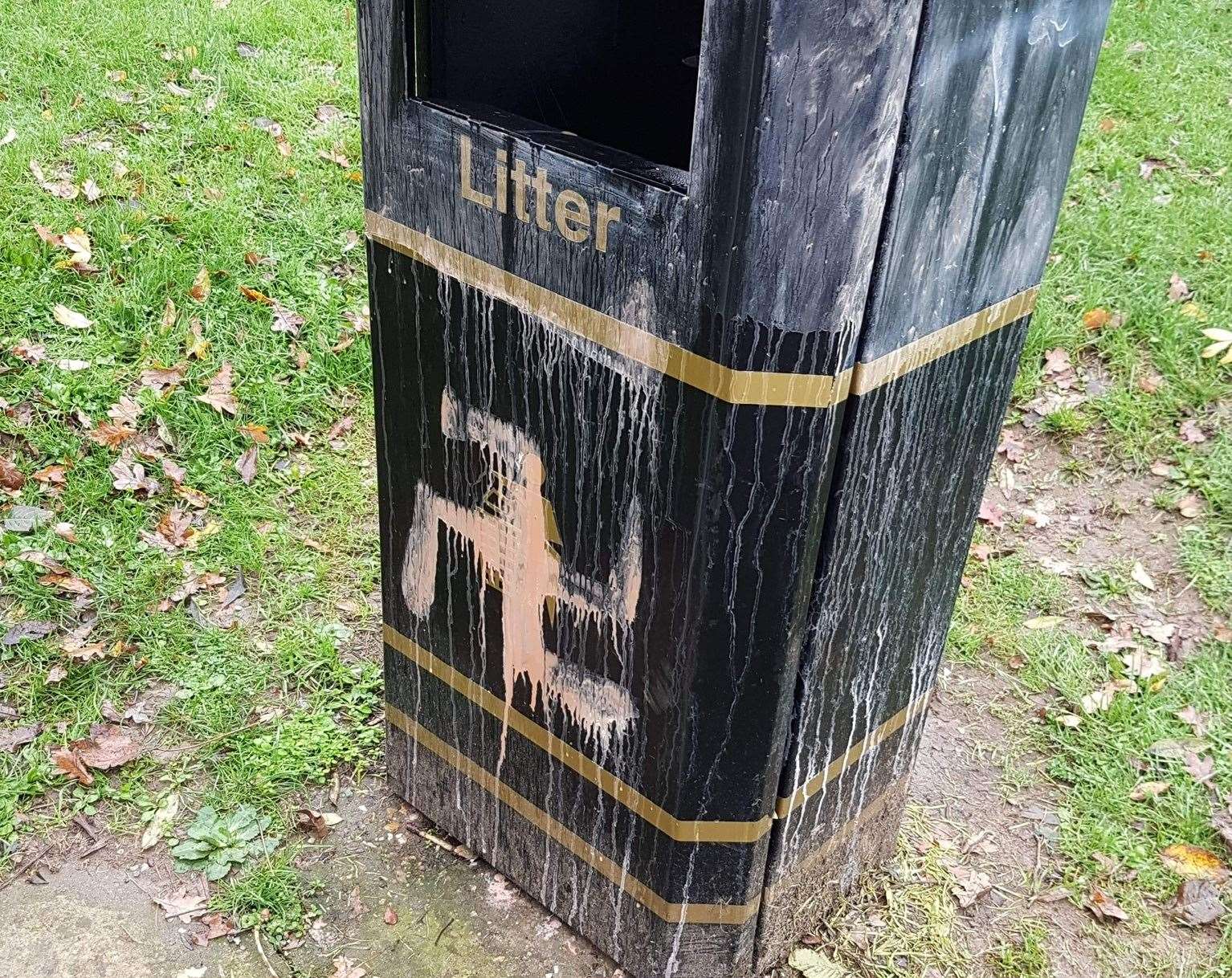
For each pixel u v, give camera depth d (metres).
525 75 1.87
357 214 4.05
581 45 1.91
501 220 1.67
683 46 1.97
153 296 3.52
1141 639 3.01
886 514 1.73
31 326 3.35
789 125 1.33
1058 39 1.53
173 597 2.82
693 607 1.67
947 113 1.41
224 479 3.17
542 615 1.92
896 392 1.60
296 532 3.08
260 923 2.17
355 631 2.83
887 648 1.94
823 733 1.90
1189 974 2.23
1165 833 2.50
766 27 1.28
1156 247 4.32
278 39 4.91
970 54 1.40
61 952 2.10
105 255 3.60
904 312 1.53
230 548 2.97
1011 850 2.45
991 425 1.88
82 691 2.58
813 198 1.37
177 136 4.19
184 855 2.28
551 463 1.78
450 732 2.23
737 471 1.55
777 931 2.12
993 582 3.17
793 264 1.41
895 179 1.40
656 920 2.01
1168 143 5.00
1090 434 3.66
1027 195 1.65
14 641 2.65
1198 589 3.18
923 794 2.57
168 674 2.65
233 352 3.48
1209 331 3.89
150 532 2.97
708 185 1.41
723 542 1.61
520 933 2.22
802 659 1.76
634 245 1.52
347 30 5.07
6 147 3.92
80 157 3.94
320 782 2.47
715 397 1.51
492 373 1.80
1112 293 4.09
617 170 1.51
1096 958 2.25
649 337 1.56
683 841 1.89
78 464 3.07
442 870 2.32
